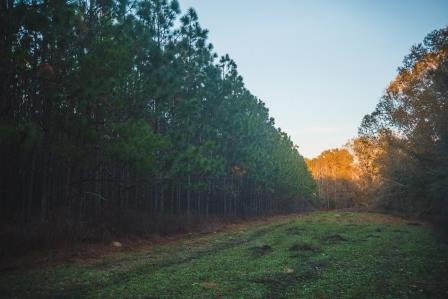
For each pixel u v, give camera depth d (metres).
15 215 16.53
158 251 17.36
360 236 23.22
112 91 16.92
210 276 11.84
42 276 11.50
